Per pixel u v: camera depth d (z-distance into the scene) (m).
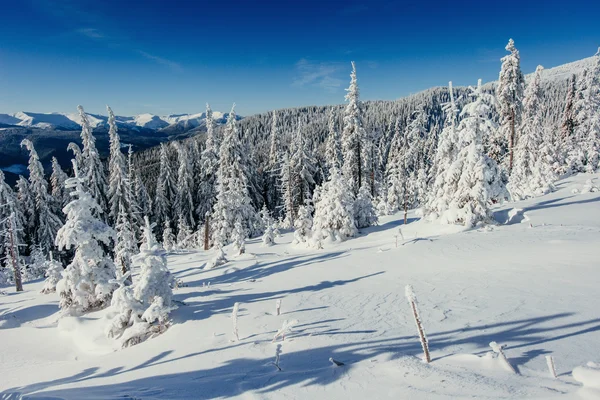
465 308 8.60
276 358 6.23
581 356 5.28
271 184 59.66
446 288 10.75
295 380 5.46
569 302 7.94
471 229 19.58
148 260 11.39
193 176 52.97
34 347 11.84
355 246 21.89
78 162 33.03
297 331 8.39
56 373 8.84
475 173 19.66
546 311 7.55
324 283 13.92
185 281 19.42
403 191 45.78
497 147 34.50
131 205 34.50
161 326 10.62
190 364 7.25
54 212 41.84
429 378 4.88
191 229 48.28
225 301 12.48
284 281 15.23
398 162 51.28
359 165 40.19
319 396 4.82
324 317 9.41
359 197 27.89
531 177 31.91
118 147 33.91
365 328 8.09
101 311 13.78
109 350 10.26
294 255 22.50
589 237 14.09
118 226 32.28
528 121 38.53
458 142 20.94
